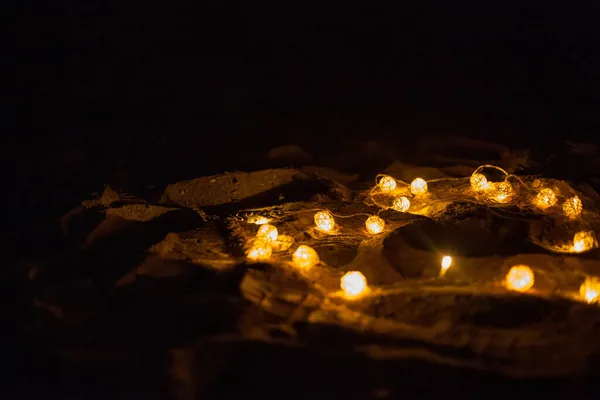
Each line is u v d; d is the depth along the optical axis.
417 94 1.76
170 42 1.81
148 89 1.70
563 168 1.56
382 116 1.70
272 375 1.16
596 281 1.24
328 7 1.90
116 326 1.19
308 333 1.19
